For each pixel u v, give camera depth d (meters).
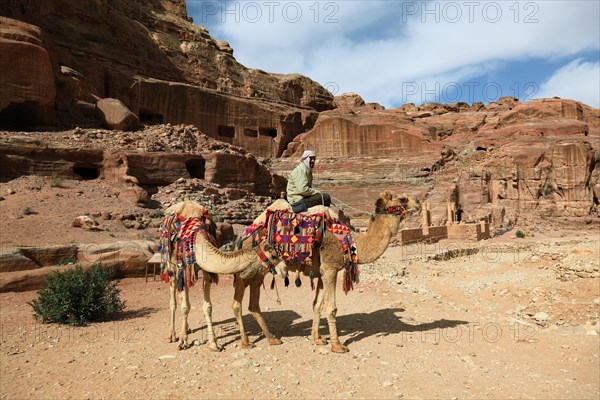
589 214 51.62
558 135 65.06
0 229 15.09
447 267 20.62
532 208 53.31
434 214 46.88
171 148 29.39
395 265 19.78
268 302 10.55
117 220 18.92
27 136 24.58
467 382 5.84
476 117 87.56
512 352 7.46
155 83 58.53
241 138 71.12
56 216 17.78
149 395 5.07
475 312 11.55
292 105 87.88
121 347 6.83
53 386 5.27
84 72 49.25
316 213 6.93
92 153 24.38
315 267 7.04
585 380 6.18
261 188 35.03
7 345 6.80
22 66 26.53
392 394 5.29
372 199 55.75
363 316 9.41
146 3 75.81
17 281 10.97
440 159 66.69
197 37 78.94
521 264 20.34
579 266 14.46
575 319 10.22
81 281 8.58
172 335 7.17
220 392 5.20
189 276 6.62
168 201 24.44
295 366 6.10
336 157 74.31
